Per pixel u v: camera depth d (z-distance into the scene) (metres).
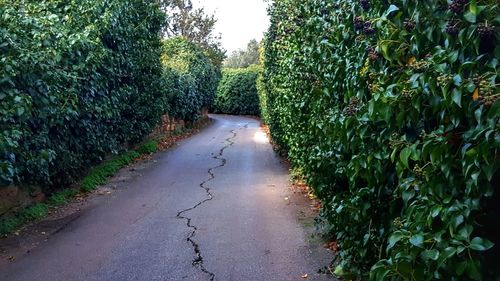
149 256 4.94
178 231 5.79
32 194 6.64
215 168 10.58
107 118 8.96
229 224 6.06
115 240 5.46
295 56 6.58
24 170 6.16
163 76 15.36
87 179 8.34
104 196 7.76
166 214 6.59
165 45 24.28
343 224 4.02
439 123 2.27
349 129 3.17
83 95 7.68
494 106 1.73
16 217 6.04
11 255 4.99
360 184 3.60
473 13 1.89
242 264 4.68
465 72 2.02
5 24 5.68
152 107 13.03
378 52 2.76
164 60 20.70
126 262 4.77
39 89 6.05
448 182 2.14
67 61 7.05
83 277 4.41
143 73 12.05
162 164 11.15
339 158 4.01
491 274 2.05
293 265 4.61
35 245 5.31
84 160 8.38
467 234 1.97
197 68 23.00
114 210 6.84
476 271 1.96
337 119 3.62
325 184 4.79
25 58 5.59
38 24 6.37
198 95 22.34
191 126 21.62
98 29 8.35
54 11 8.13
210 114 35.97
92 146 8.57
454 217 2.02
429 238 2.13
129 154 11.50
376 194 3.15
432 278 2.14
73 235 5.66
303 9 5.92
